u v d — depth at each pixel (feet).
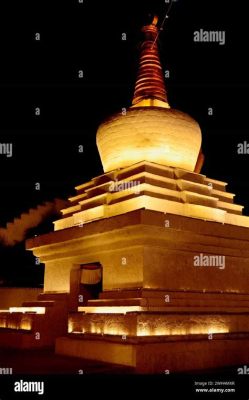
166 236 55.83
